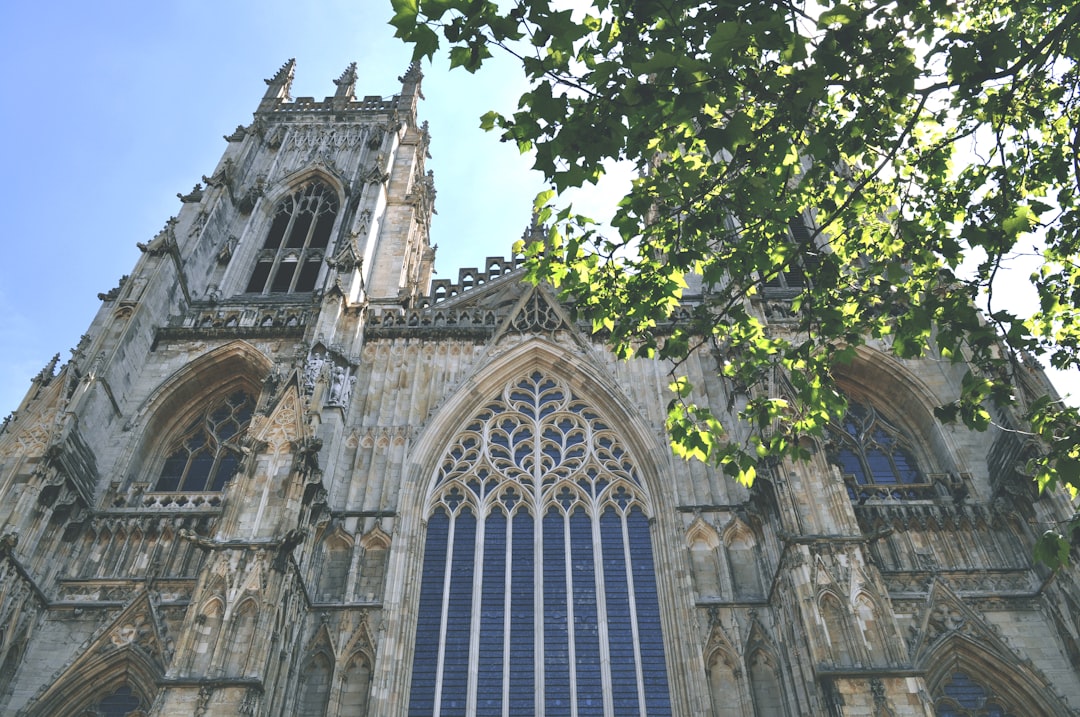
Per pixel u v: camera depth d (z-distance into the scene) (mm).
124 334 54656
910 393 53125
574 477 48781
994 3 28984
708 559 43344
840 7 22422
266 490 39938
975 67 22812
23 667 40000
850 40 22859
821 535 37250
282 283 71375
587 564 44906
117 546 45531
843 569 35781
